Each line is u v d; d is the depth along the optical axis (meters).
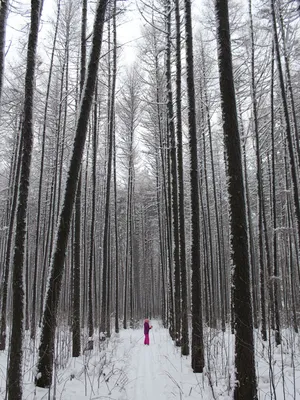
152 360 8.99
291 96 11.87
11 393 4.48
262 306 11.36
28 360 7.57
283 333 12.70
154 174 23.42
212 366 6.95
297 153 12.21
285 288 19.55
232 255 4.93
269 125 14.25
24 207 5.30
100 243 27.44
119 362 8.45
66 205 6.27
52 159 18.55
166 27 12.21
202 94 16.58
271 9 10.17
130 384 6.46
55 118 16.22
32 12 5.76
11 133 17.05
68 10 15.23
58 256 6.09
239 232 4.93
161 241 23.20
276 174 20.09
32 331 13.72
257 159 12.58
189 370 7.35
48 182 20.44
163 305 22.62
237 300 4.76
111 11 8.36
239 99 14.67
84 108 6.54
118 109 20.72
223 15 5.44
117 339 13.88
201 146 18.59
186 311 9.43
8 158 19.80
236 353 4.64
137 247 36.12
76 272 9.52
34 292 14.50
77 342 9.02
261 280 11.62
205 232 18.23
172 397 5.52
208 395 5.51
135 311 34.50
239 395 4.47
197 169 8.08
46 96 14.15
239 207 4.99
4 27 6.48
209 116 16.77
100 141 20.53
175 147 11.67
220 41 5.39
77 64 15.41
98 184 27.67
